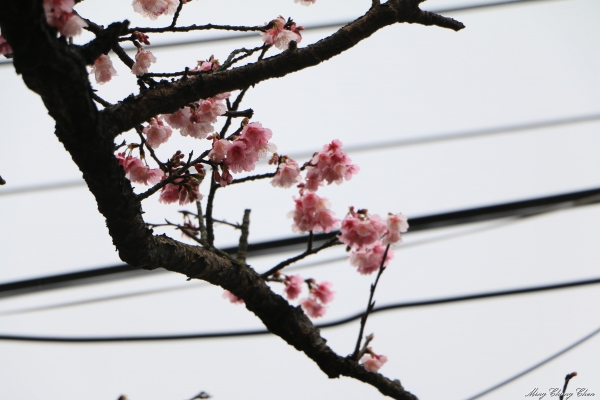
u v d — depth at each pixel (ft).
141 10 10.97
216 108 11.37
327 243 13.44
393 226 13.20
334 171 12.96
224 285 12.28
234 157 11.23
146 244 10.24
